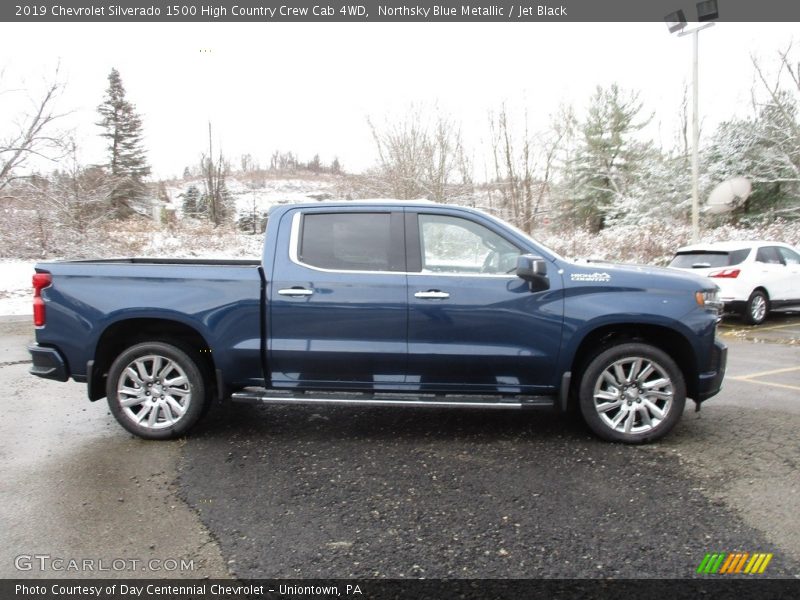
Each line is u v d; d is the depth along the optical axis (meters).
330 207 4.16
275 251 4.08
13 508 3.04
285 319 4.00
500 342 3.95
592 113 28.14
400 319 3.96
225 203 35.72
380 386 4.07
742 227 20.86
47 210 17.89
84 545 2.67
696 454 3.80
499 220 4.12
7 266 16.12
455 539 2.73
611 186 28.08
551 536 2.75
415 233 4.10
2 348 7.95
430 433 4.30
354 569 2.48
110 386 4.11
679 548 2.63
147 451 3.92
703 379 3.91
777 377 6.12
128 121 37.75
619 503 3.10
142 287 4.02
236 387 4.22
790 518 2.91
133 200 28.88
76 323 4.02
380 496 3.20
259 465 3.66
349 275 4.00
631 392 3.98
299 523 2.89
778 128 20.06
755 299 10.26
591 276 3.94
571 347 3.91
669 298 3.87
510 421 4.60
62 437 4.20
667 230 19.03
